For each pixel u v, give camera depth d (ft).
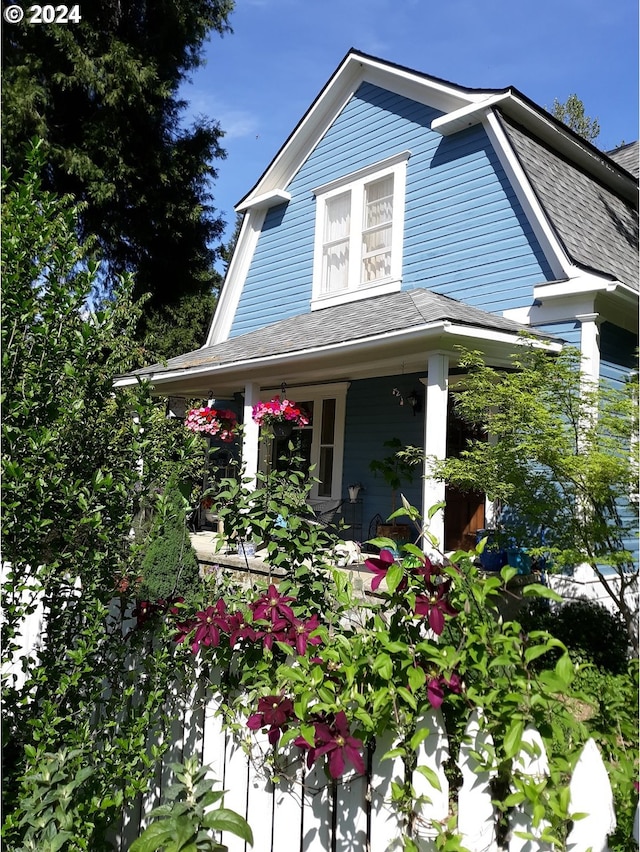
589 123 105.09
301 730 6.54
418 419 32.50
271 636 8.27
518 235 27.68
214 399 43.37
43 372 8.85
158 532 9.98
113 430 10.06
